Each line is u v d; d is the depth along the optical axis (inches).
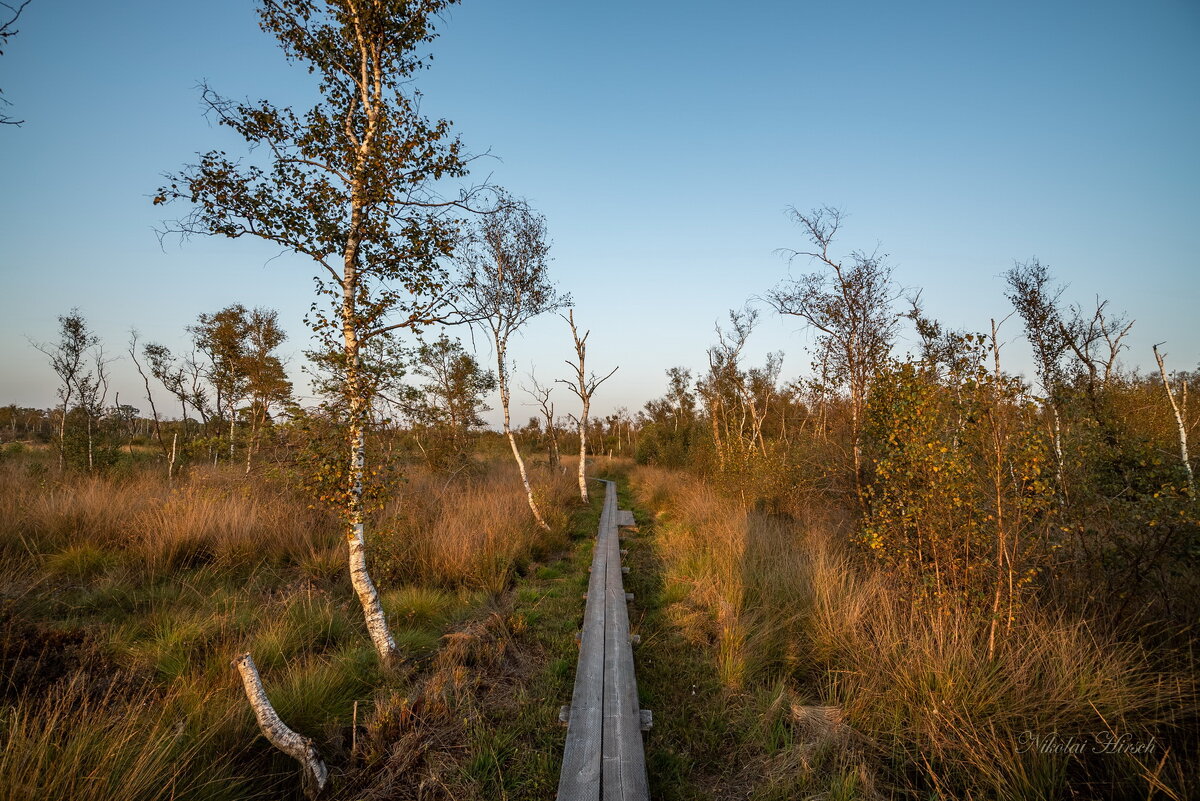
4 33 133.7
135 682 130.9
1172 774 97.5
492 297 397.1
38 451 604.7
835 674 152.1
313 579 229.5
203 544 245.0
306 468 158.7
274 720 103.0
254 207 159.2
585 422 590.6
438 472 537.3
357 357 167.3
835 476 327.3
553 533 362.6
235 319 551.2
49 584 200.2
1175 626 130.8
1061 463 165.3
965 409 152.8
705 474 573.0
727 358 625.3
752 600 209.9
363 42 174.2
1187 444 196.9
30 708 107.9
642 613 220.2
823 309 331.6
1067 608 149.1
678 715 140.5
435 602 208.8
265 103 163.8
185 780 95.5
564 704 136.4
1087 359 261.6
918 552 165.8
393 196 173.0
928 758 113.5
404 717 123.0
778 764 115.3
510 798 105.0
